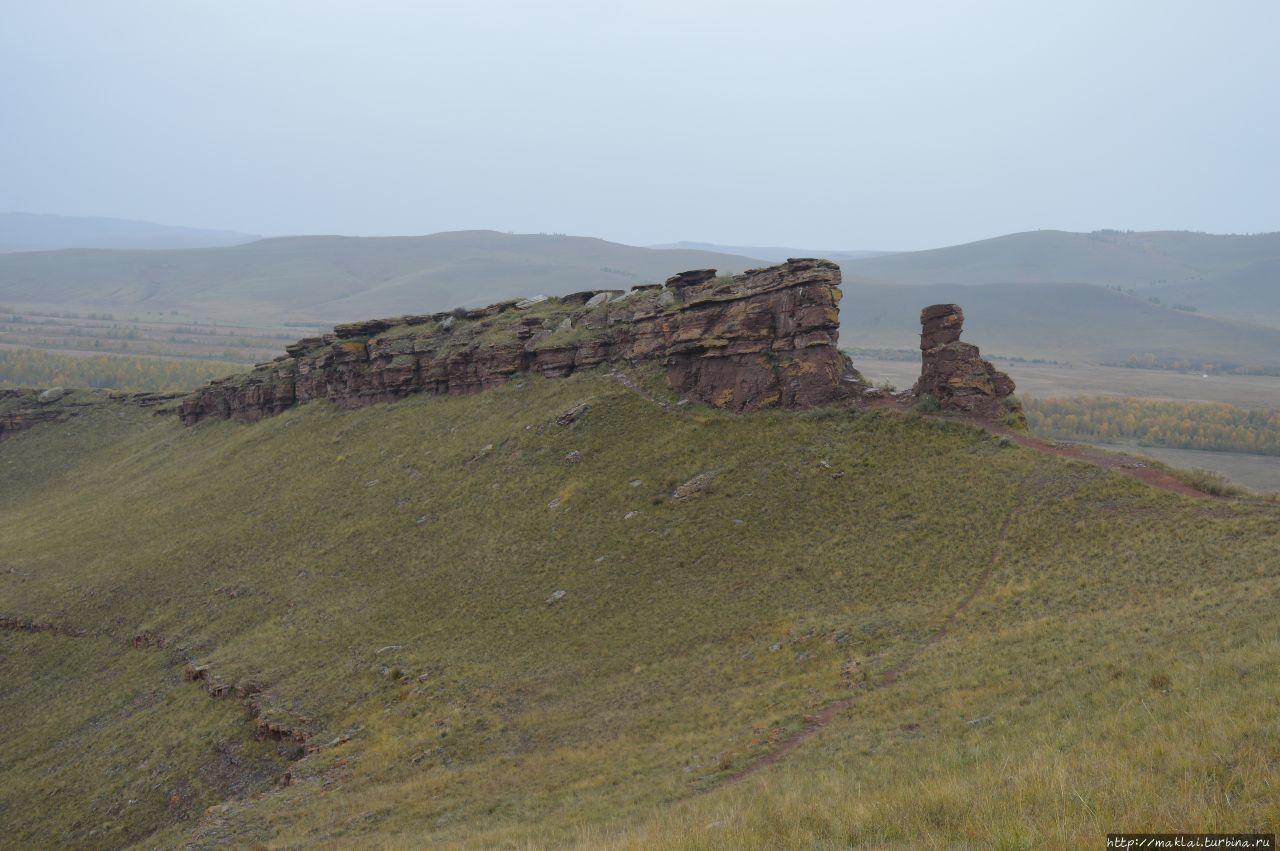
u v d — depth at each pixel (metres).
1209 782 13.23
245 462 102.25
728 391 69.06
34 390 159.38
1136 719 18.11
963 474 49.72
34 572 83.06
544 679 42.75
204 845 33.34
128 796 45.41
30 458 138.25
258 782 42.16
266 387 118.88
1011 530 42.38
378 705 44.78
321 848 28.30
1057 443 51.91
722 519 54.56
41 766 52.06
